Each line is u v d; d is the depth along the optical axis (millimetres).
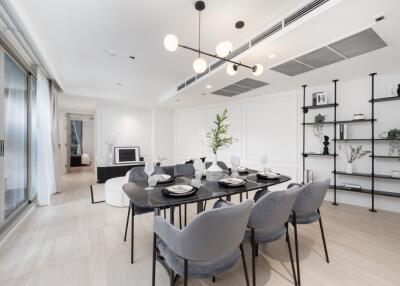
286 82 3965
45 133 3693
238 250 1391
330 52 2646
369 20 1943
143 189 1925
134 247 2219
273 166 4812
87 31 2680
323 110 4105
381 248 2188
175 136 7246
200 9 2199
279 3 2123
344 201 3834
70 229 2641
